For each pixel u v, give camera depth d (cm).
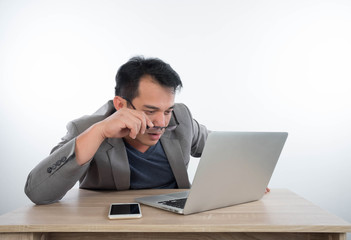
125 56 303
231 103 298
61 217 88
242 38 298
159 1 302
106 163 138
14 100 298
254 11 297
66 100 301
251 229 81
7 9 299
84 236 91
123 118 108
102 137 108
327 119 292
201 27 300
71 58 302
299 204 106
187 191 129
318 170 291
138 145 151
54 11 302
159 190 137
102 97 302
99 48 303
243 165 99
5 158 296
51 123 299
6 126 297
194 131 177
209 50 300
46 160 108
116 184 139
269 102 296
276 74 296
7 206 292
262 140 102
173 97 125
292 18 295
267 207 102
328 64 293
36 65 300
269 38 296
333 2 292
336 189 289
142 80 122
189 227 80
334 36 293
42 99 300
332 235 85
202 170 87
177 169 153
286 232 90
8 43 299
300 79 294
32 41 300
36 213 93
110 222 83
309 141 292
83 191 134
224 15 299
